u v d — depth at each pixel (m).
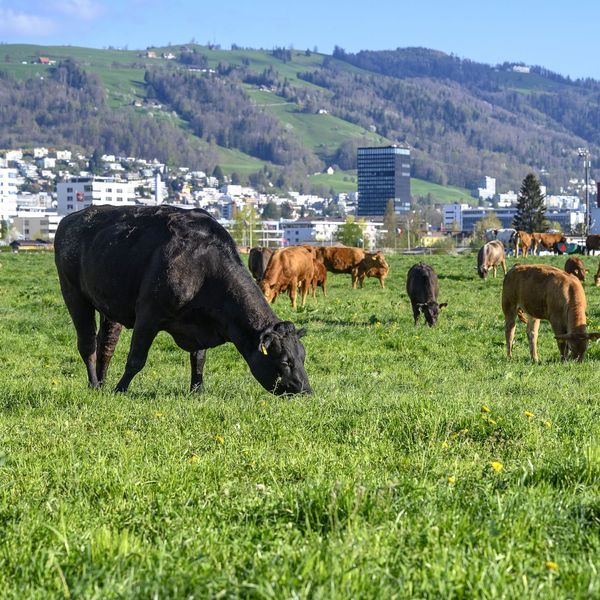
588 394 12.57
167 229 12.87
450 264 53.75
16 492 7.07
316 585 4.77
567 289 17.14
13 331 21.56
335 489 6.22
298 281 29.22
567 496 6.46
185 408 10.98
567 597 4.74
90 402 11.71
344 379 15.03
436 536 5.46
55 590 4.93
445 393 12.65
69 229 14.14
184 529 5.86
